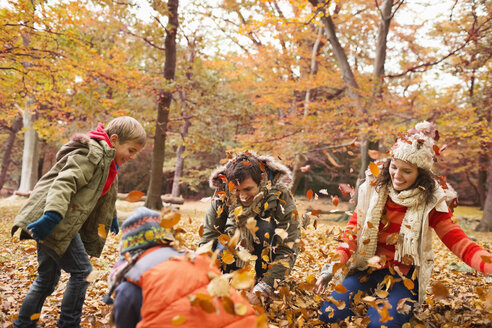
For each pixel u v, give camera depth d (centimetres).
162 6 1245
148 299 162
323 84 1493
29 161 1980
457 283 428
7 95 1012
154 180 1530
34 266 459
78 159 247
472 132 1059
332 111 1329
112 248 592
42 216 227
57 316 308
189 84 1496
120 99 1457
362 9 1719
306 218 318
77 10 879
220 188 322
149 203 1526
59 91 1119
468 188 3195
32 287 254
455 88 1659
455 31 1434
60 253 237
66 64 952
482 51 1359
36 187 247
